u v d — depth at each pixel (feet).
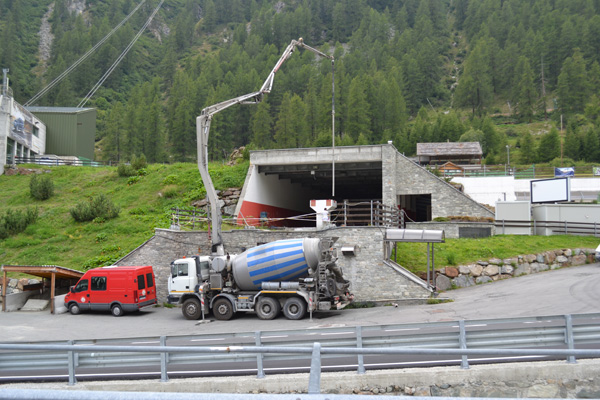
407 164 125.90
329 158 126.62
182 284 80.12
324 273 73.77
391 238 84.38
